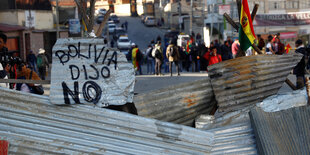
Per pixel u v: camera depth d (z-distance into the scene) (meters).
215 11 57.72
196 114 6.80
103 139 5.27
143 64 40.59
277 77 7.29
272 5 56.75
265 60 7.07
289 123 5.92
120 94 5.43
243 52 7.62
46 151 5.04
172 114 6.54
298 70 11.78
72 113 5.26
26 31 35.16
